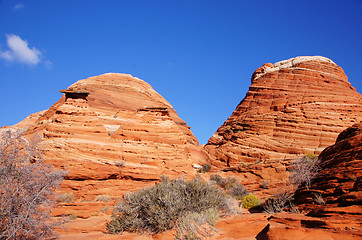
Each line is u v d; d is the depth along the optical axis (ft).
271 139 126.52
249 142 128.98
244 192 86.33
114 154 85.71
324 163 53.06
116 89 163.94
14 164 42.45
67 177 75.46
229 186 93.81
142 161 88.07
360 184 40.55
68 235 49.49
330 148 55.72
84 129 88.17
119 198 74.59
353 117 128.47
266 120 134.62
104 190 76.59
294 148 118.73
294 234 33.73
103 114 136.26
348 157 47.50
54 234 42.80
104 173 79.05
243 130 138.51
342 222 33.86
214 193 52.60
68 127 87.10
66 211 60.90
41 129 91.71
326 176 48.06
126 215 51.11
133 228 48.70
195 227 42.04
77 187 74.79
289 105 137.80
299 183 56.85
